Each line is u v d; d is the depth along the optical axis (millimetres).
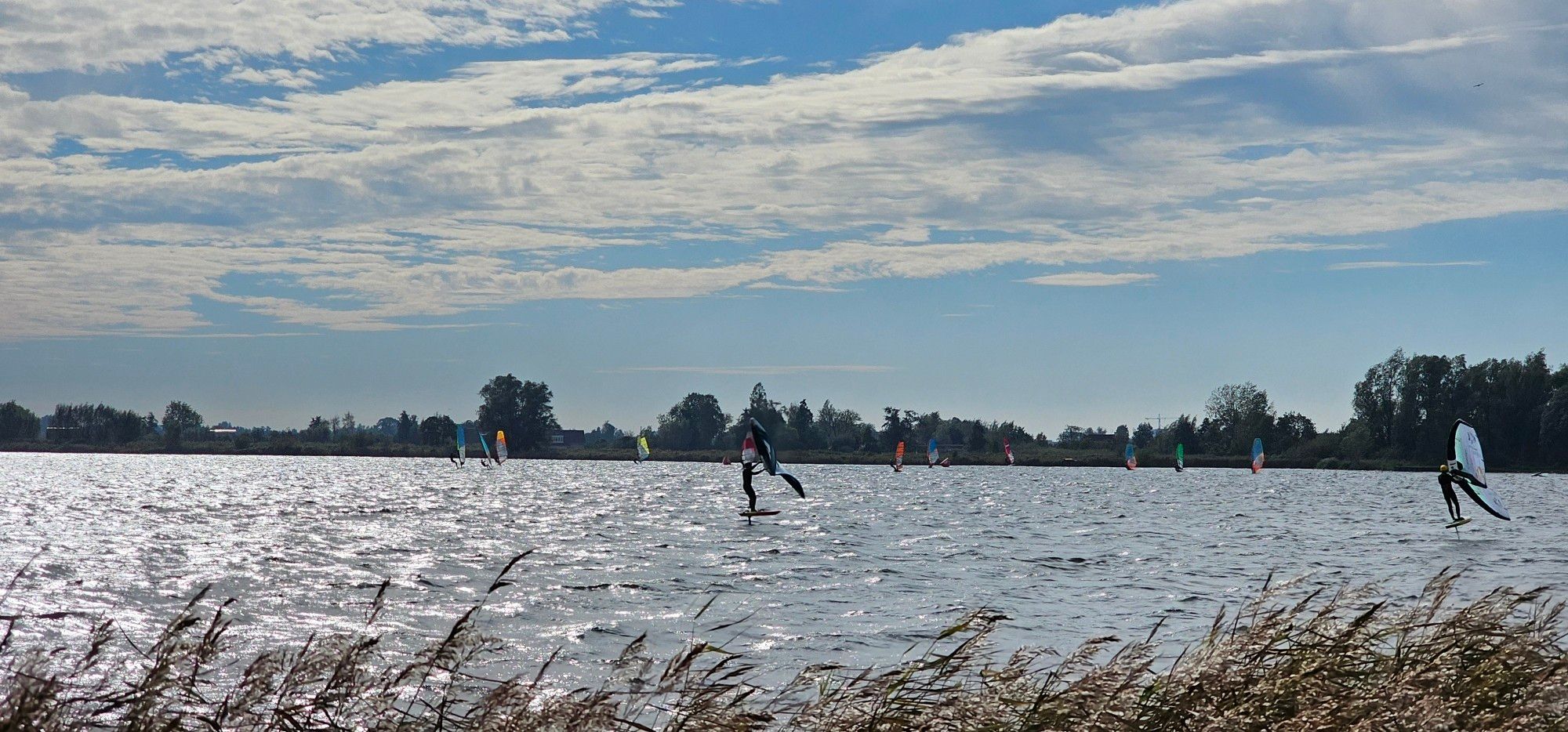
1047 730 7172
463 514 65375
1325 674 7492
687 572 34312
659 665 9023
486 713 6641
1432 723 6785
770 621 24422
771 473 29438
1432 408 176250
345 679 6812
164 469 164375
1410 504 79750
